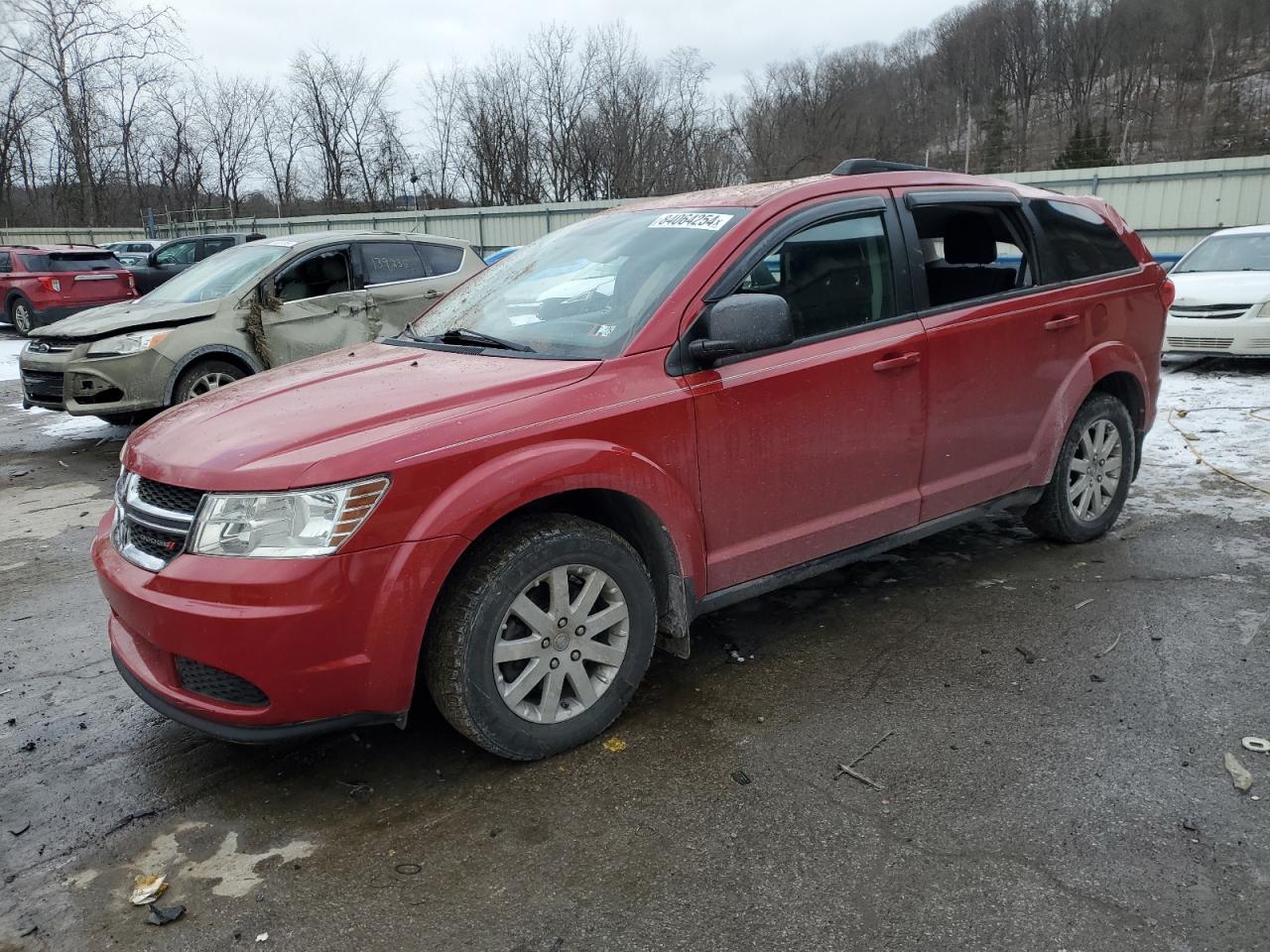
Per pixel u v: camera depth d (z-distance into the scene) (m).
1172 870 2.40
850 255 3.63
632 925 2.28
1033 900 2.31
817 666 3.60
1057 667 3.53
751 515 3.36
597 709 3.08
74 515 6.18
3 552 5.41
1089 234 4.61
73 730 3.35
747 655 3.71
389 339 3.96
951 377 3.85
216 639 2.53
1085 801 2.70
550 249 4.05
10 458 7.95
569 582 2.99
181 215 48.62
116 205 46.66
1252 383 9.41
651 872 2.46
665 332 3.15
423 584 2.63
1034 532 4.82
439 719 3.31
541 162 45.28
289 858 2.58
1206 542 4.83
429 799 2.83
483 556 2.79
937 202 3.93
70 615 4.44
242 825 2.74
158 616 2.60
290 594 2.50
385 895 2.41
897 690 3.39
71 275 16.92
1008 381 4.09
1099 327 4.50
